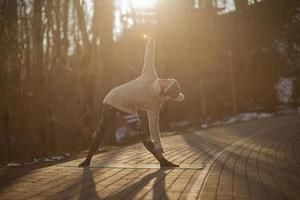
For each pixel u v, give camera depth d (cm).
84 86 2056
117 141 2341
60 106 2738
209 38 4272
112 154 1164
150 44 906
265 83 4391
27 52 1952
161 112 3069
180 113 4209
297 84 4438
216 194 598
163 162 868
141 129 885
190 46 4019
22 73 1958
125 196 583
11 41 1702
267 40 4222
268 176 748
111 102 882
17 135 1855
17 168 893
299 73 4372
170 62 3638
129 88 877
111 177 741
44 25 1958
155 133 875
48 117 1967
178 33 3775
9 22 1675
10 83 1802
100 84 2459
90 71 2061
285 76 4453
